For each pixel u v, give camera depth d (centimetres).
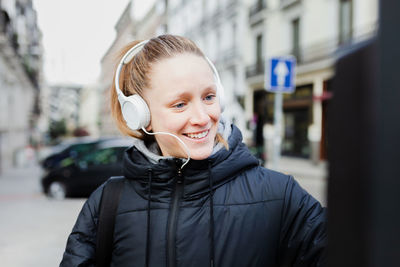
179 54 91
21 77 2347
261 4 1766
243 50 1939
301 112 1592
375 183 27
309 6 1445
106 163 748
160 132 92
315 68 1428
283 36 1619
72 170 762
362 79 28
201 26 2388
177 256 94
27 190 983
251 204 96
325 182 34
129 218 101
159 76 91
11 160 2070
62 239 480
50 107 6444
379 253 27
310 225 94
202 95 90
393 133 26
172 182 98
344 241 31
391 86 26
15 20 1733
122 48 109
